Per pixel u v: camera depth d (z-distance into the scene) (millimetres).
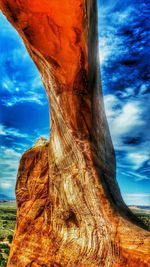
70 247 6711
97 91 7273
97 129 7125
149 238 5316
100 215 6172
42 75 7016
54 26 5234
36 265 7617
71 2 4746
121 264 5312
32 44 5715
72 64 5848
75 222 6992
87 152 6496
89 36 5652
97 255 5938
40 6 4969
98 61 7262
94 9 6094
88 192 6488
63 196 7406
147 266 4898
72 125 6582
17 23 5590
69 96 6406
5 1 5273
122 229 5730
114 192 7105
